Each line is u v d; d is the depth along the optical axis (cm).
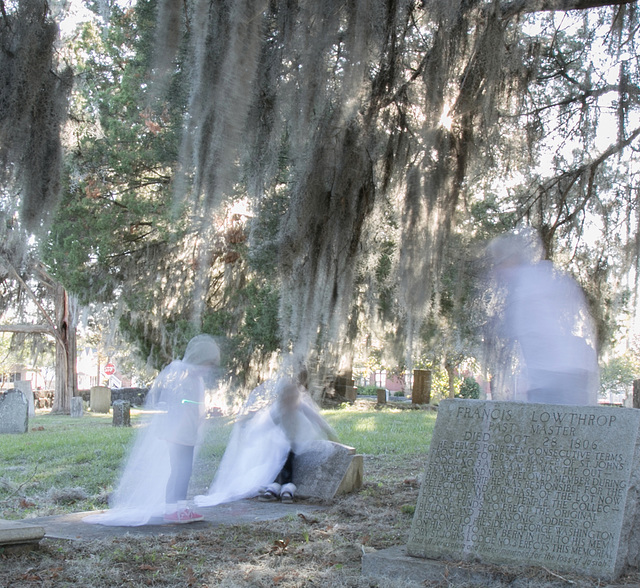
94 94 1370
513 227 801
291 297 657
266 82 598
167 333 1758
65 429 1623
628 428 401
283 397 722
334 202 634
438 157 618
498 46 575
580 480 403
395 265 738
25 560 428
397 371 2291
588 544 389
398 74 609
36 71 511
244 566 421
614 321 727
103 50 1324
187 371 576
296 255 621
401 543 474
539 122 824
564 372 462
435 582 394
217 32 511
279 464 709
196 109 504
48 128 534
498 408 433
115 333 2047
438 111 576
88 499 693
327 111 611
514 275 498
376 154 682
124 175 1506
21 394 1586
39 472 876
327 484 692
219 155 493
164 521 559
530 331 476
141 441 583
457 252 650
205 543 489
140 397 3117
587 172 786
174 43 500
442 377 2814
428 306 638
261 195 639
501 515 412
